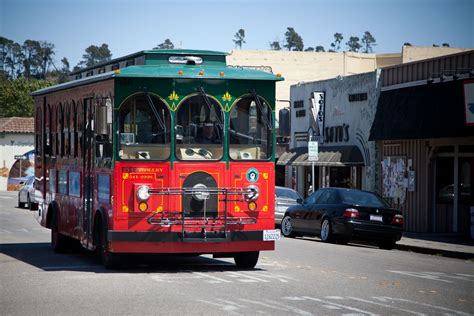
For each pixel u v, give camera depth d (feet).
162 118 52.08
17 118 275.80
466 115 89.81
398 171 107.14
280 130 53.72
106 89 53.36
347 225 82.48
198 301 39.83
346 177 126.31
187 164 52.06
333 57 208.85
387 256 72.43
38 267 55.47
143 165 51.39
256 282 47.91
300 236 96.48
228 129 53.01
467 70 91.76
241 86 53.52
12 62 453.17
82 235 58.85
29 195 139.23
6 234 88.17
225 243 52.44
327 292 44.21
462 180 96.84
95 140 55.31
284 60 208.23
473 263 69.62
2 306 38.32
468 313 38.17
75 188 61.05
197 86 52.65
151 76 51.85
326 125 131.75
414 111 100.22
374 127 108.88
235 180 52.90
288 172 148.46
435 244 85.66
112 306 38.19
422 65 100.78
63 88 63.98
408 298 42.80
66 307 37.96
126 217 50.98
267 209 53.36
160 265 57.82
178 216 51.57
